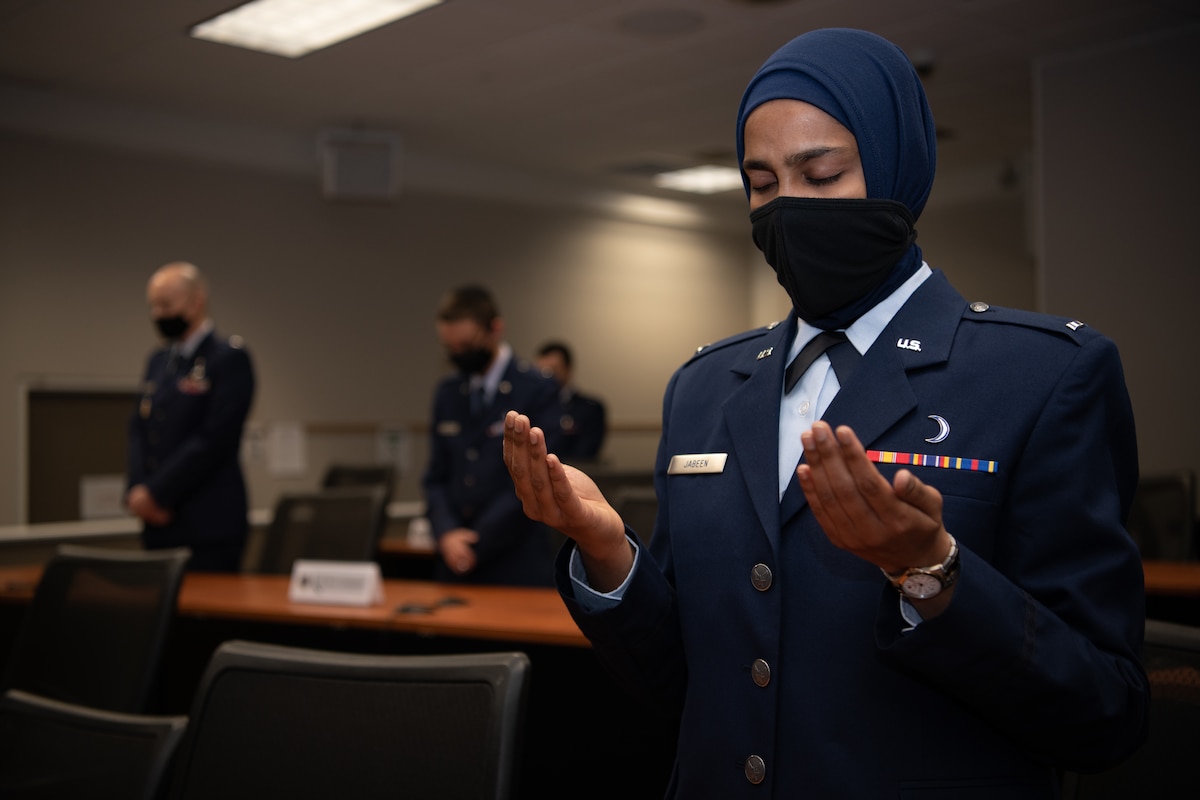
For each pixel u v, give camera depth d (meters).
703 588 0.90
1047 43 4.75
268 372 6.13
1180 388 4.53
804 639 0.83
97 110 5.46
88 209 5.47
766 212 0.87
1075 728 0.75
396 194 6.27
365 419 6.53
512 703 1.04
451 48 4.82
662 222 8.30
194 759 1.14
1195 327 4.49
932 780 0.78
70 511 5.41
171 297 3.88
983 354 0.83
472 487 3.30
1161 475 3.48
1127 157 4.68
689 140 6.52
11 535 5.13
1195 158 4.49
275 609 2.54
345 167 6.16
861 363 0.86
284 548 3.26
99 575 2.17
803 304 0.88
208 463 3.76
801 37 0.89
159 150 5.68
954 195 7.46
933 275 0.91
